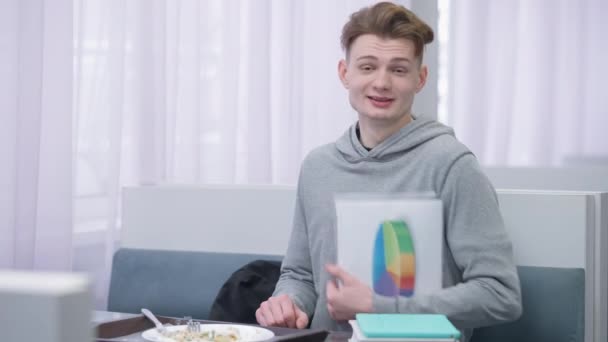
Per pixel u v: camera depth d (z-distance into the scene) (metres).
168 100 2.56
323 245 1.66
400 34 1.57
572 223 1.74
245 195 2.16
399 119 1.64
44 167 2.16
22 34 2.05
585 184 2.94
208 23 2.72
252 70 2.84
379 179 1.63
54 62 2.16
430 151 1.58
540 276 1.73
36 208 2.11
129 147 2.46
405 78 1.59
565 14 5.06
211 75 2.74
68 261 2.20
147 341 1.18
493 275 1.46
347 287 1.25
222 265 2.12
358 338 1.03
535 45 4.89
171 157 2.56
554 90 4.93
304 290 1.70
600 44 5.11
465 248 1.49
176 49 2.56
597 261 1.78
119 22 2.35
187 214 2.22
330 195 1.68
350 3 3.27
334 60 3.21
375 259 1.26
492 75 4.68
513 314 1.45
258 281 1.84
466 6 4.53
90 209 2.35
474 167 1.54
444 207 1.54
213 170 2.75
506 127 4.70
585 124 5.17
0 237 2.02
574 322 1.69
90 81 2.33
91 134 2.34
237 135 2.83
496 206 1.54
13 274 0.56
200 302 2.10
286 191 2.11
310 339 1.18
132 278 2.20
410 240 1.26
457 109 4.57
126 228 2.30
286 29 3.00
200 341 1.18
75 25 2.26
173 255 2.19
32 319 0.53
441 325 1.06
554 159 5.01
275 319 1.48
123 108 2.39
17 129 2.05
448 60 4.56
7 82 2.03
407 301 1.25
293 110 3.02
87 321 0.55
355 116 3.26
